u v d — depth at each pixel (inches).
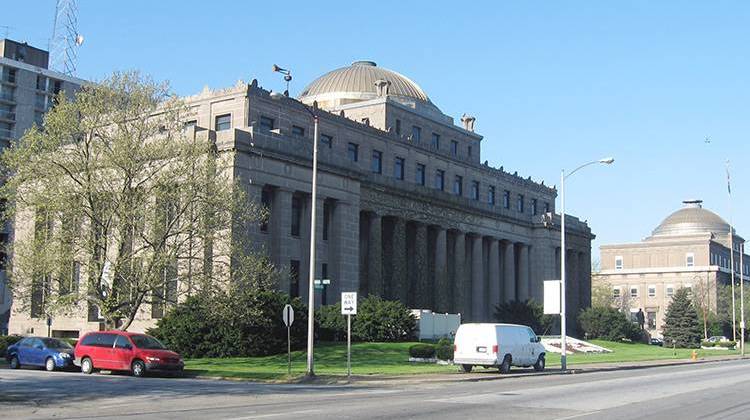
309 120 2532.0
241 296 1581.0
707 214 6491.1
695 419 701.3
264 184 2086.6
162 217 1546.5
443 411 733.3
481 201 3390.7
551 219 3676.2
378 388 1102.4
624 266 6245.1
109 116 1603.1
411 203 2854.3
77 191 1552.7
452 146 3376.0
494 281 3348.9
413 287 2874.0
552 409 765.9
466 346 1444.4
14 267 1593.3
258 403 818.8
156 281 1524.4
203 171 1561.3
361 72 3326.8
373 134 2810.0
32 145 1549.0
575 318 3814.0
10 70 4645.7
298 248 2224.4
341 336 2082.9
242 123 2317.9
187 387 1063.0
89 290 1544.0
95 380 1182.9
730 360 2508.6
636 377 1408.7
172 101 1646.2
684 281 5871.1
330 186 2316.7
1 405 791.1
